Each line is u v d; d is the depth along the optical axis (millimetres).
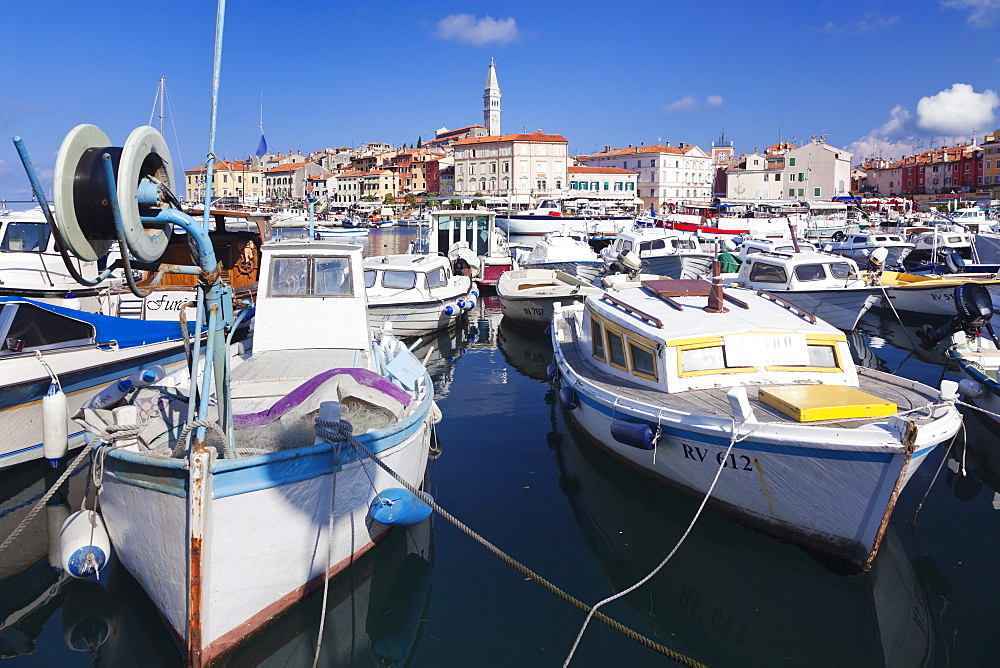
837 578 7148
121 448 6012
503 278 21844
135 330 10797
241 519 5578
